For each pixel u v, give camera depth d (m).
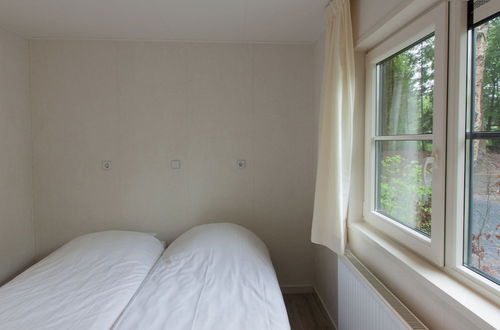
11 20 2.18
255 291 1.67
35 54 2.56
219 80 2.66
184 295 1.62
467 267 1.09
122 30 2.39
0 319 1.42
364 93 1.80
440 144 1.15
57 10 2.04
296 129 2.72
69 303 1.55
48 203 2.63
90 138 2.62
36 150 2.61
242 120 2.69
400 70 1.54
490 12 0.98
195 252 2.07
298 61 2.69
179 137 2.66
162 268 1.94
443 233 1.15
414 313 1.21
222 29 2.38
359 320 1.50
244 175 2.71
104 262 2.01
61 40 2.57
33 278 1.81
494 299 0.93
